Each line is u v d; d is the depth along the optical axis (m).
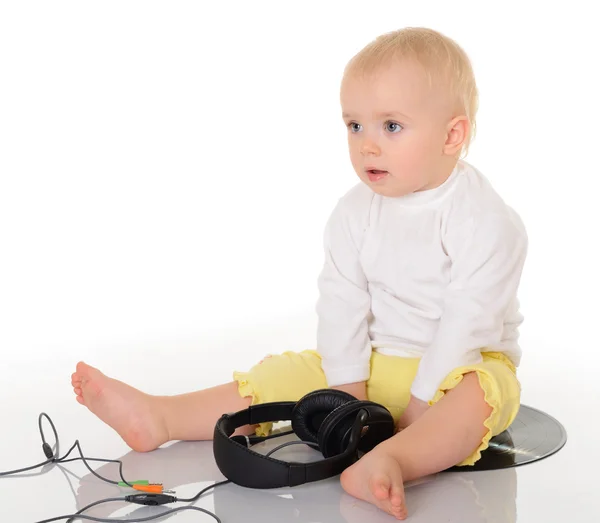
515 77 4.56
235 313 3.36
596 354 2.81
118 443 2.04
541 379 2.54
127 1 4.55
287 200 4.57
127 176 4.56
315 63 4.53
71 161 4.55
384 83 1.88
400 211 2.04
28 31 4.54
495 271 1.94
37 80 4.54
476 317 1.92
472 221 1.96
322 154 4.56
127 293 3.62
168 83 4.56
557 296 3.57
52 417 2.22
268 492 1.76
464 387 1.82
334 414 1.78
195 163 4.58
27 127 4.53
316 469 1.73
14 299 3.53
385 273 2.06
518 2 4.53
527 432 2.09
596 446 2.02
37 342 2.98
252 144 4.58
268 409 1.91
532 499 1.75
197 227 4.36
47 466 1.91
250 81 4.57
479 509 1.70
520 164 4.55
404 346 2.06
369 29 4.48
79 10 4.54
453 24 4.53
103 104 4.56
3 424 2.17
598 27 4.49
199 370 2.64
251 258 4.09
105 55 4.55
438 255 2.00
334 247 2.12
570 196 4.44
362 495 1.70
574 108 4.54
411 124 1.89
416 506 1.70
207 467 1.89
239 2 4.54
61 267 3.91
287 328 3.14
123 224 4.34
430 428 1.77
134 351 2.86
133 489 1.78
